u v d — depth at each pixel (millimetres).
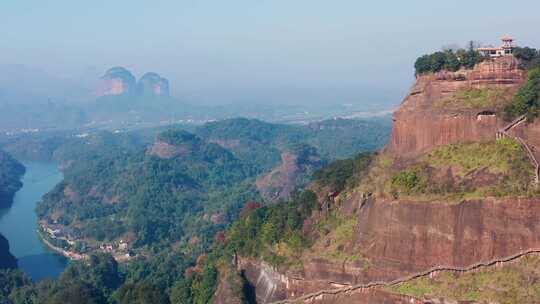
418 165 123250
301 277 135000
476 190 111938
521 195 106062
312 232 144375
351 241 129250
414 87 136500
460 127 123125
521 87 121938
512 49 130750
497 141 118000
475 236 108688
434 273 111500
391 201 120688
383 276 118688
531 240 104375
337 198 145750
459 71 130750
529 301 98938
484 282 104938
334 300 125125
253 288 154125
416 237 115250
